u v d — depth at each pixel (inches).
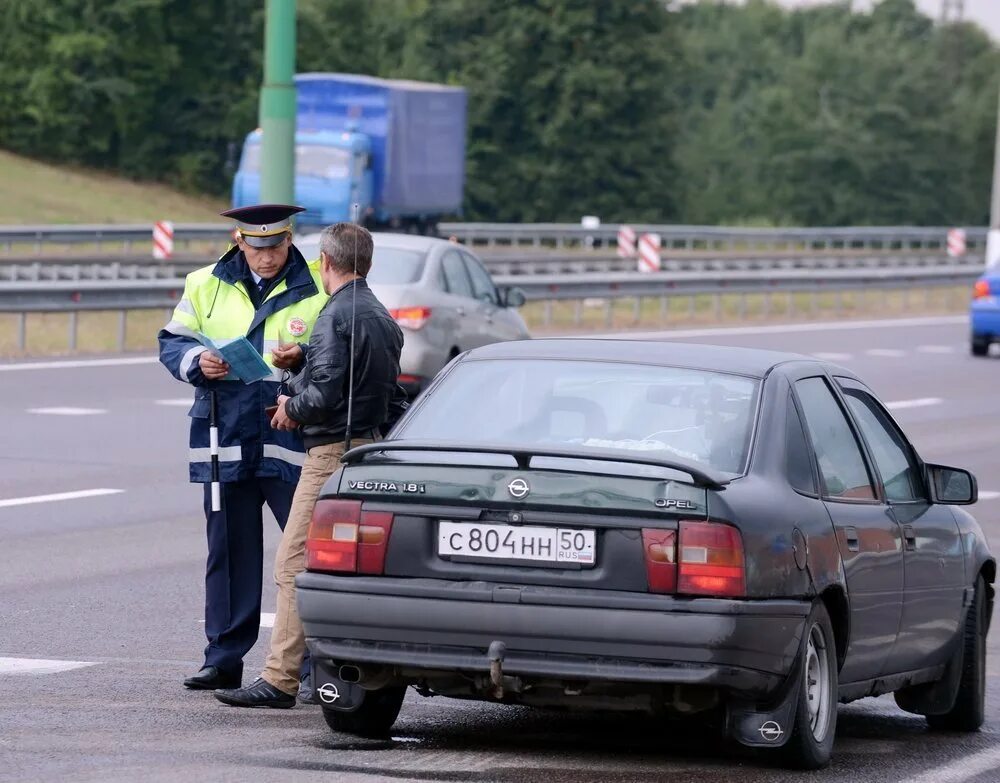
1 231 6412.4
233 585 1154.7
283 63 3540.8
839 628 1000.2
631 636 884.0
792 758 956.6
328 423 1095.6
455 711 1118.4
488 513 914.1
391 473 937.5
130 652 1269.7
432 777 903.1
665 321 5305.1
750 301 6870.1
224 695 1088.2
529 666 896.9
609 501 896.3
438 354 2679.6
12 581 1546.5
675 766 963.3
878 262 7839.6
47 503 1978.3
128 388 3078.2
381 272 2699.3
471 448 918.4
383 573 930.7
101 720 1026.7
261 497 1156.5
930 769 1010.7
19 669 1187.9
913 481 1162.0
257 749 959.6
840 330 5177.2
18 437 2479.1
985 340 4409.5
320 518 952.3
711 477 896.3
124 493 2060.8
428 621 911.7
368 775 900.0
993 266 4478.3
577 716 1113.4
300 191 6742.1
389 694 1001.5
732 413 984.3
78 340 3988.7
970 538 1195.3
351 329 1092.5
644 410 988.6
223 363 1111.0
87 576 1579.7
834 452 1049.5
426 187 7347.4
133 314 4650.6
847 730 1157.1
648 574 888.9
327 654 938.7
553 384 1016.2
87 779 867.4
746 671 895.7
